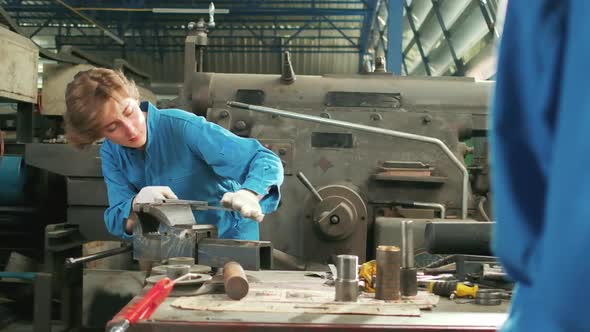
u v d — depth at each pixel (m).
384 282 0.98
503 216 0.35
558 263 0.28
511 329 0.34
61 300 2.25
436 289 1.05
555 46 0.32
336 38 9.21
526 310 0.32
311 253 2.20
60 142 2.46
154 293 0.84
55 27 8.52
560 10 0.32
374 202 2.36
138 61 9.27
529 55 0.33
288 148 2.32
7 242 2.72
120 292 2.32
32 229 2.68
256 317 0.85
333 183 2.36
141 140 1.40
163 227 1.17
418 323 0.83
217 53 9.45
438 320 0.85
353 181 2.37
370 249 2.33
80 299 2.30
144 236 1.19
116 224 1.42
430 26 5.91
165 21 8.48
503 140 0.35
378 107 2.54
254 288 1.06
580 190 0.27
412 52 7.13
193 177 1.52
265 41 9.20
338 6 8.48
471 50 4.91
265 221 2.28
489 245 1.09
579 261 0.27
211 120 2.49
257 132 2.44
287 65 2.53
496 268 1.08
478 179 2.49
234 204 1.22
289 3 8.31
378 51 8.24
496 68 0.36
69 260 1.33
